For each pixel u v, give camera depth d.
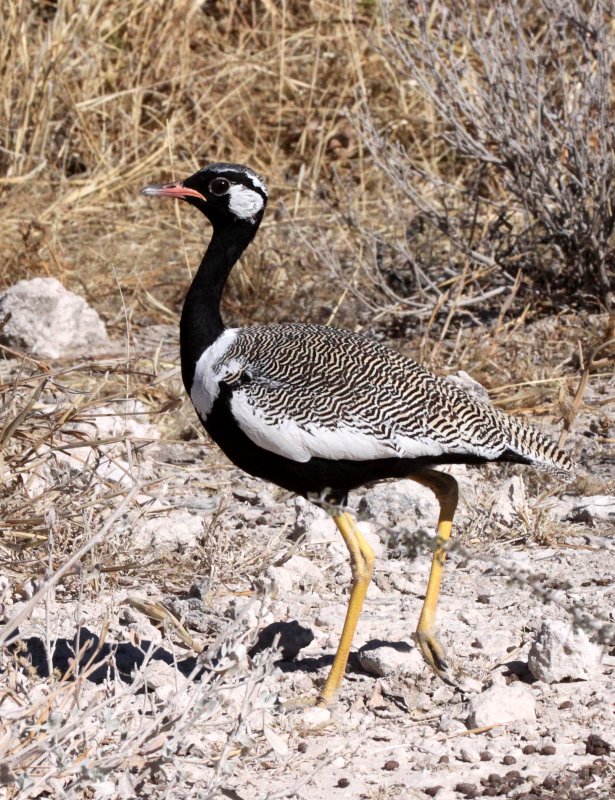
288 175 24.23
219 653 9.77
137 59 25.05
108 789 7.87
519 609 10.86
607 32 19.12
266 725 8.90
